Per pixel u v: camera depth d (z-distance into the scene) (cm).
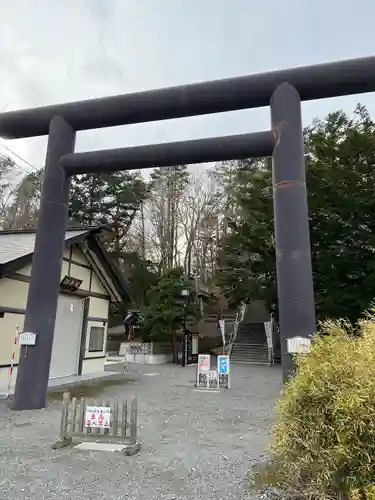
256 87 697
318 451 244
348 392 235
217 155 712
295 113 675
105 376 1252
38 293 720
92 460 404
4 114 822
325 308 1482
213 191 3155
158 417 640
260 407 745
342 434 229
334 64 664
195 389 998
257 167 1966
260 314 2520
